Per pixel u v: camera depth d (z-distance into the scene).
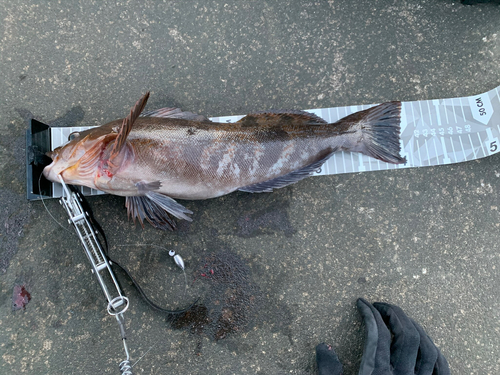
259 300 0.43
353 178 0.44
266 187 0.41
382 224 0.44
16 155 0.42
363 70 0.46
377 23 0.46
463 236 0.45
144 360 0.41
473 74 0.46
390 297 0.44
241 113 0.45
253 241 0.43
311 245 0.44
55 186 0.41
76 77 0.43
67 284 0.41
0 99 0.42
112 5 0.44
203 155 0.38
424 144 0.45
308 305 0.43
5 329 0.40
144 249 0.42
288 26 0.46
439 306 0.44
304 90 0.45
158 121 0.38
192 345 0.42
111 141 0.37
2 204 0.41
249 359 0.42
